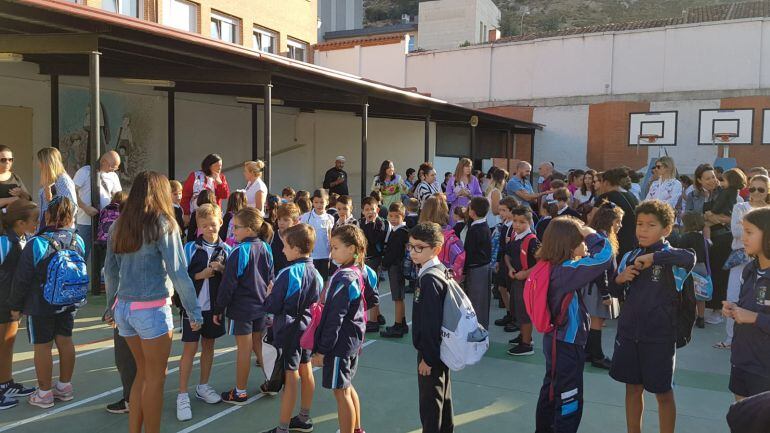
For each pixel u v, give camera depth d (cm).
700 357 608
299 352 402
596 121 2177
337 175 1227
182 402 431
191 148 1312
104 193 739
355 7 4572
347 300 367
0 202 597
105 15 654
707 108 2012
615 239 524
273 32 2033
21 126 989
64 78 1041
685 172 2055
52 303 429
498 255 709
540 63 2264
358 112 1507
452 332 345
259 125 1481
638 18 6631
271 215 708
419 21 3950
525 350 604
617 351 371
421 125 1664
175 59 824
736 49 1967
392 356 591
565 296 353
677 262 349
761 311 321
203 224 453
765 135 1944
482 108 2370
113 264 369
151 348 353
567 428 355
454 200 962
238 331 452
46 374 445
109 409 439
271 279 470
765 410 155
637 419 372
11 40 711
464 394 495
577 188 1005
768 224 317
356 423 397
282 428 397
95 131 714
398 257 647
